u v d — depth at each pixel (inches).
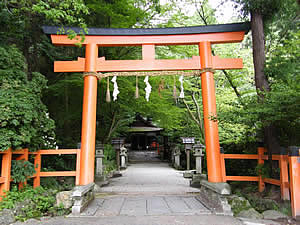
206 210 179.9
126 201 211.8
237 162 272.5
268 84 234.1
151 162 807.7
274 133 211.2
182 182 374.6
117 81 364.5
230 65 230.7
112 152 565.9
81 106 415.5
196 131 607.5
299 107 166.2
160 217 163.6
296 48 239.3
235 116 187.2
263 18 249.0
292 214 158.4
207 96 222.4
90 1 321.1
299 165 162.1
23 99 181.3
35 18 290.2
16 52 208.1
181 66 232.2
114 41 235.0
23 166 183.9
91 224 149.2
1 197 161.8
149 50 236.2
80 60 230.5
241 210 177.2
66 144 370.0
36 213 168.7
